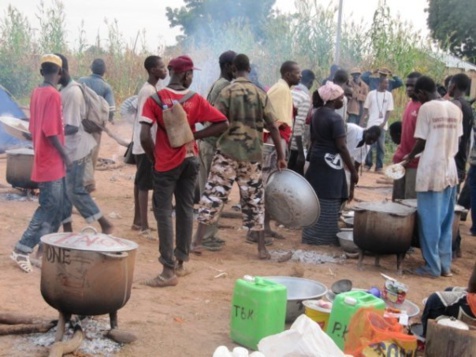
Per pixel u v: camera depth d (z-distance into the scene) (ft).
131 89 67.41
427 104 24.36
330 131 26.91
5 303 19.95
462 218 32.40
